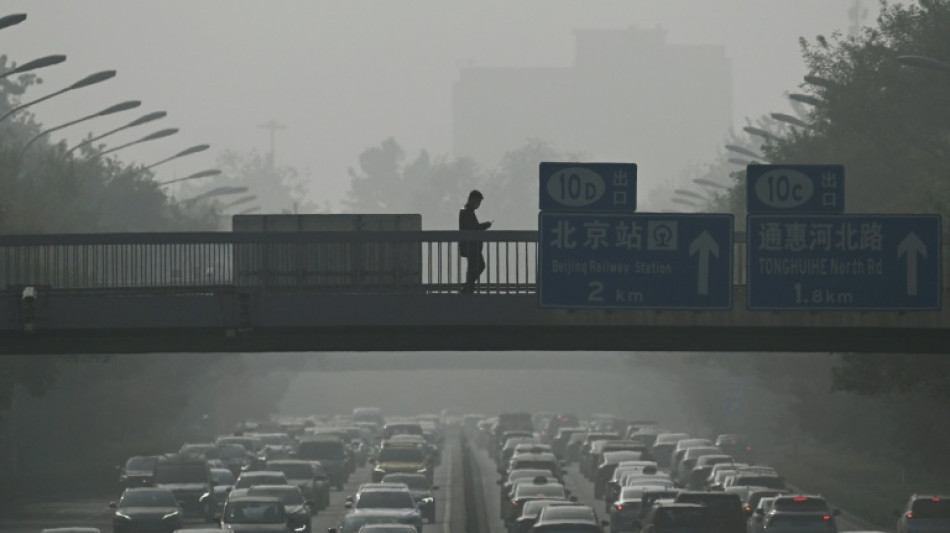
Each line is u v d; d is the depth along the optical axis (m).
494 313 103.50
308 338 108.81
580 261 103.50
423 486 187.38
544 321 103.50
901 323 103.94
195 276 107.75
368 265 105.38
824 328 104.19
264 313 103.88
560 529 123.44
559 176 103.88
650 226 103.62
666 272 103.50
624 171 103.75
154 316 103.88
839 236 103.88
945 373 169.75
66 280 105.38
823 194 104.12
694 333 106.19
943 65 139.25
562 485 170.62
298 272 105.19
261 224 109.00
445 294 103.62
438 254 104.56
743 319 104.06
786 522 136.75
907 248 103.69
